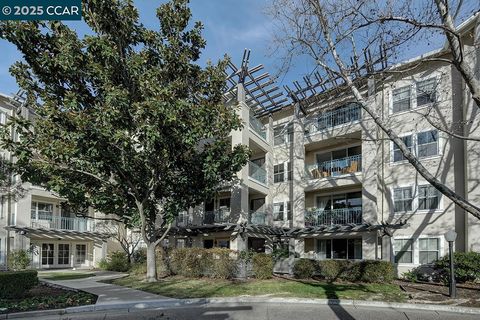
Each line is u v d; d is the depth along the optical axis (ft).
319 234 81.41
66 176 54.24
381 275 58.54
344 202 84.84
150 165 52.11
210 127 49.47
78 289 49.39
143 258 85.51
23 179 49.90
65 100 44.57
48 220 96.78
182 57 51.93
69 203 63.26
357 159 82.33
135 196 55.16
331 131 84.58
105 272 83.15
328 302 42.52
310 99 85.76
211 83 54.95
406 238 70.13
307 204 91.04
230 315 35.35
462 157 65.41
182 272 66.18
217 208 93.71
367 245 74.43
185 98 53.83
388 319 34.12
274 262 72.74
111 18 48.73
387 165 74.95
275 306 40.27
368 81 76.38
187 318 34.01
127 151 49.34
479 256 54.90
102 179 54.34
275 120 100.42
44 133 46.70
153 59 52.29
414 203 70.18
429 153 69.46
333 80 47.42
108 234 99.66
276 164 97.76
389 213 73.15
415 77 72.08
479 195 59.88
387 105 75.77
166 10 52.24
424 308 39.73
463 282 56.29
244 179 82.17
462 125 65.36
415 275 63.67
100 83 48.91
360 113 80.07
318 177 87.45
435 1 28.58
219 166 55.11
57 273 80.59
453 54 28.63
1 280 40.70
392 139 31.78
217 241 88.69
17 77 48.78
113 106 44.68
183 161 55.21
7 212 85.87
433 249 66.49
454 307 38.75
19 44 45.57
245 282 57.47
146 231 63.31
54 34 47.24
